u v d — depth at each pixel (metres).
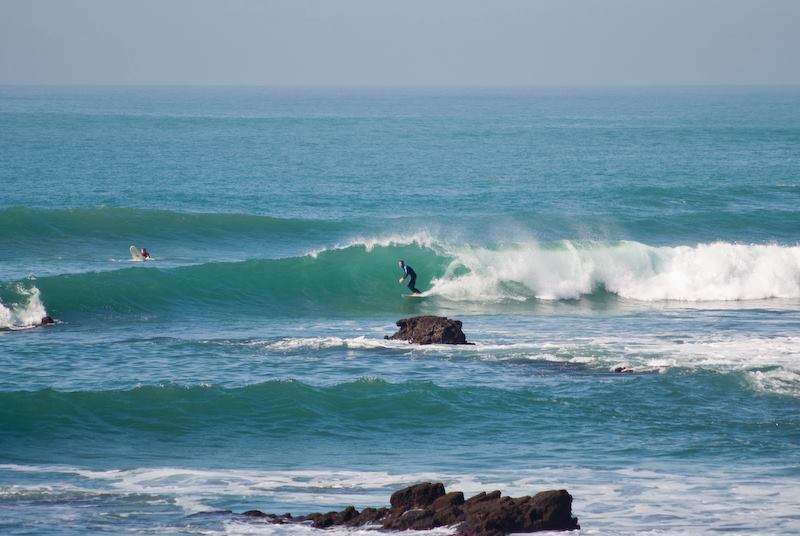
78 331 99.75
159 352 88.50
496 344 93.19
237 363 84.56
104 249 148.88
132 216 162.25
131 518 50.84
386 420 70.75
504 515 47.53
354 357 86.88
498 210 199.00
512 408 72.94
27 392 71.62
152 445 65.88
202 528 49.06
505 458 63.31
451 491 53.94
